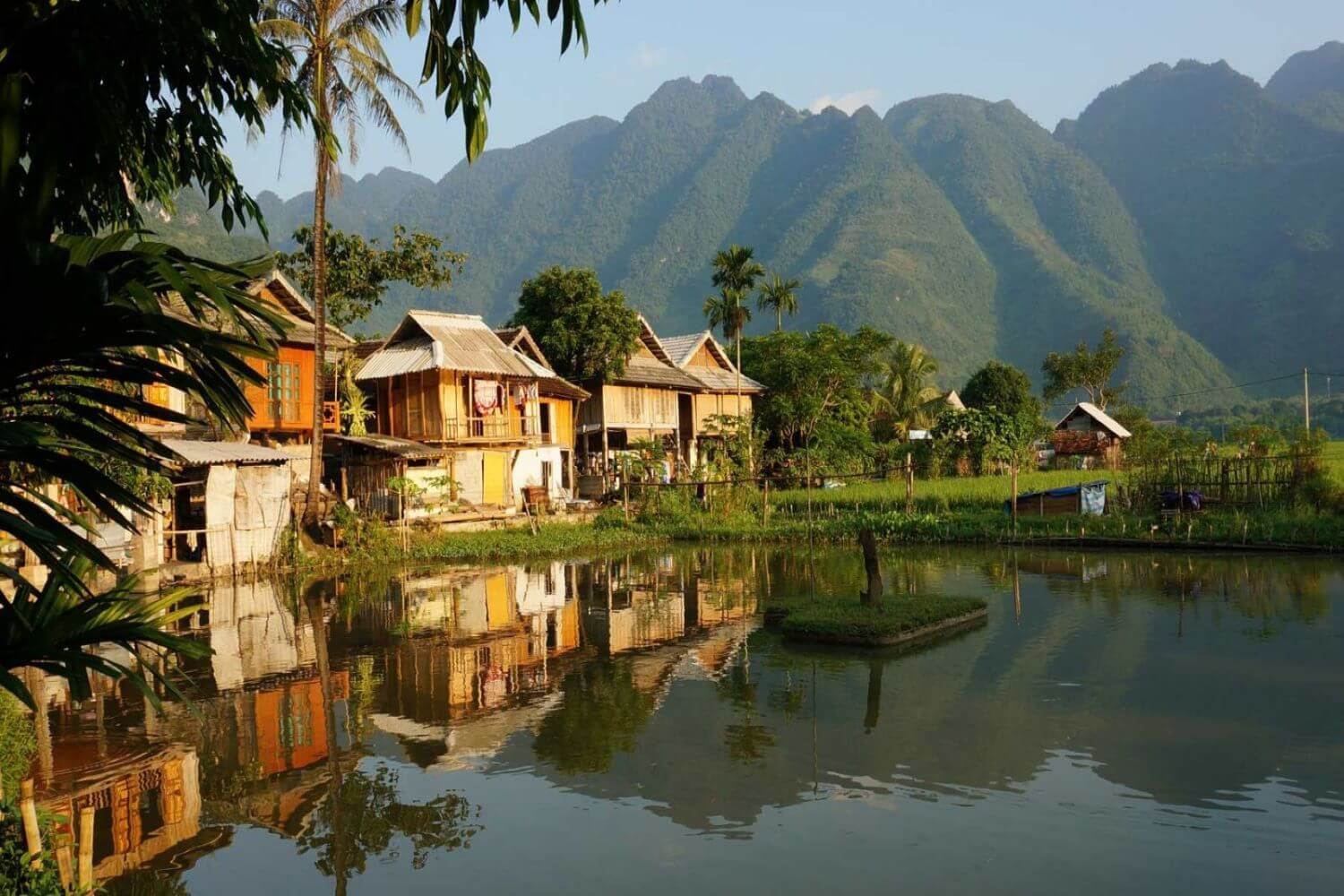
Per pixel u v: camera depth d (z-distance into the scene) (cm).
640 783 955
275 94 593
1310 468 2889
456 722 1168
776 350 5438
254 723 1167
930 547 2998
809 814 866
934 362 6438
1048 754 1015
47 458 360
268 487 2509
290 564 2542
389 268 3759
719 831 834
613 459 4316
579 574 2547
